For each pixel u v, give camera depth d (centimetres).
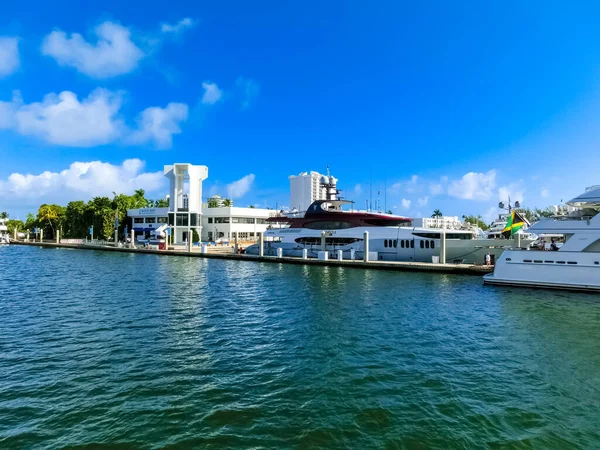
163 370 1085
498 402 902
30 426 788
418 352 1251
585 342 1365
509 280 2511
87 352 1232
